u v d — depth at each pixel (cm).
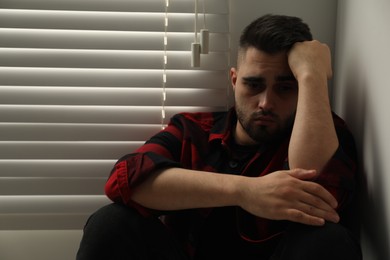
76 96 127
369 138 99
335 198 88
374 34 95
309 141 89
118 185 93
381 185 93
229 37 126
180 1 124
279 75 100
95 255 91
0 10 124
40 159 130
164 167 95
